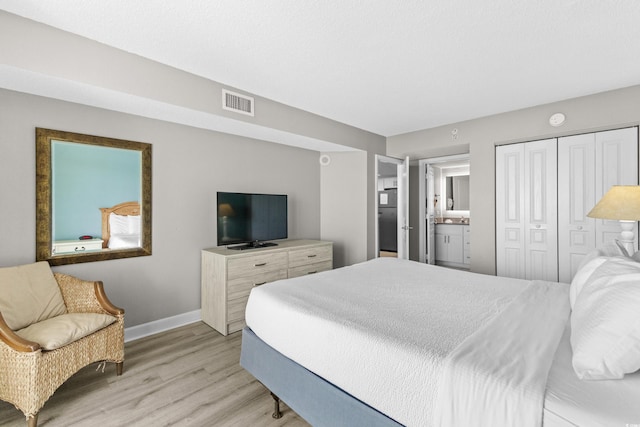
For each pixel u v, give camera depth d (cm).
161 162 296
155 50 222
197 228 323
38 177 230
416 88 293
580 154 328
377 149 461
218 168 339
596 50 223
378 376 123
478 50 223
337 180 455
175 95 249
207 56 231
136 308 283
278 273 333
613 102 297
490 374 99
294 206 424
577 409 84
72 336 184
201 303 325
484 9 176
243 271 301
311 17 184
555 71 258
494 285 215
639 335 90
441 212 664
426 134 434
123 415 176
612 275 117
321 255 380
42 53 190
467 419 97
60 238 243
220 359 242
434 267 272
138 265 284
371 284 217
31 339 174
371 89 295
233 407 184
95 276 260
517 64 245
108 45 215
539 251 354
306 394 150
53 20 186
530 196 359
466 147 421
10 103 219
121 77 221
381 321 148
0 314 171
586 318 108
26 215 227
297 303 174
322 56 231
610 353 93
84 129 250
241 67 249
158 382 210
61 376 178
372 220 448
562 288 199
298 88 293
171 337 283
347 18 185
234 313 294
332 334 142
